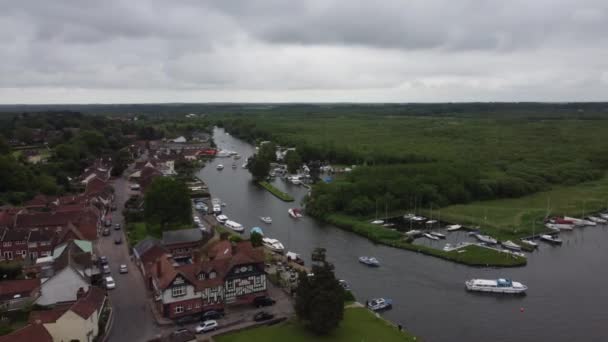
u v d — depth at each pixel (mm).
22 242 156000
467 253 170750
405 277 152000
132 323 112875
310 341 106188
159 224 181875
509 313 128125
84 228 170875
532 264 166000
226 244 141750
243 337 107438
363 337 109500
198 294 117750
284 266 152375
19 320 110125
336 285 110250
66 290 118062
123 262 152250
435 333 117062
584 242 192125
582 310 130250
